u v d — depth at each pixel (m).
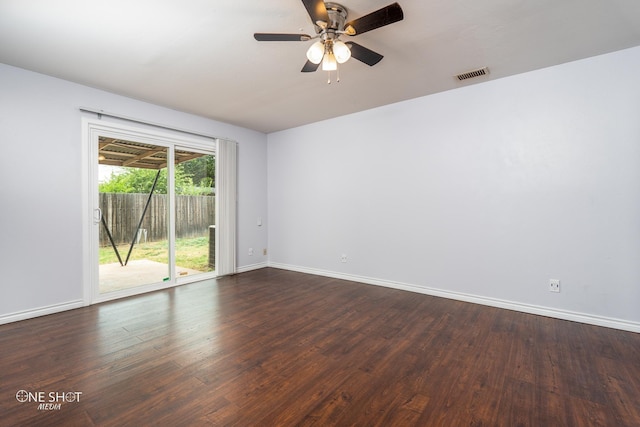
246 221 5.10
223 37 2.34
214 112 4.21
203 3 1.94
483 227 3.31
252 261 5.21
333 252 4.61
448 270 3.56
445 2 1.96
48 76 3.02
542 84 2.96
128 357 2.19
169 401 1.71
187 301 3.47
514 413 1.61
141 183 3.83
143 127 3.77
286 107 4.04
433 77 3.12
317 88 3.39
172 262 4.12
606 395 1.75
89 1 1.91
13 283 2.85
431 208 3.66
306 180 4.90
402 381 1.90
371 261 4.20
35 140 2.96
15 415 1.59
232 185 4.79
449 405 1.68
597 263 2.74
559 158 2.89
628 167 2.61
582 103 2.78
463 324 2.79
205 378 1.93
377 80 3.19
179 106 3.95
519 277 3.11
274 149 5.35
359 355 2.23
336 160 4.53
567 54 2.68
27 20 2.10
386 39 2.40
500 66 2.90
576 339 2.46
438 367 2.07
